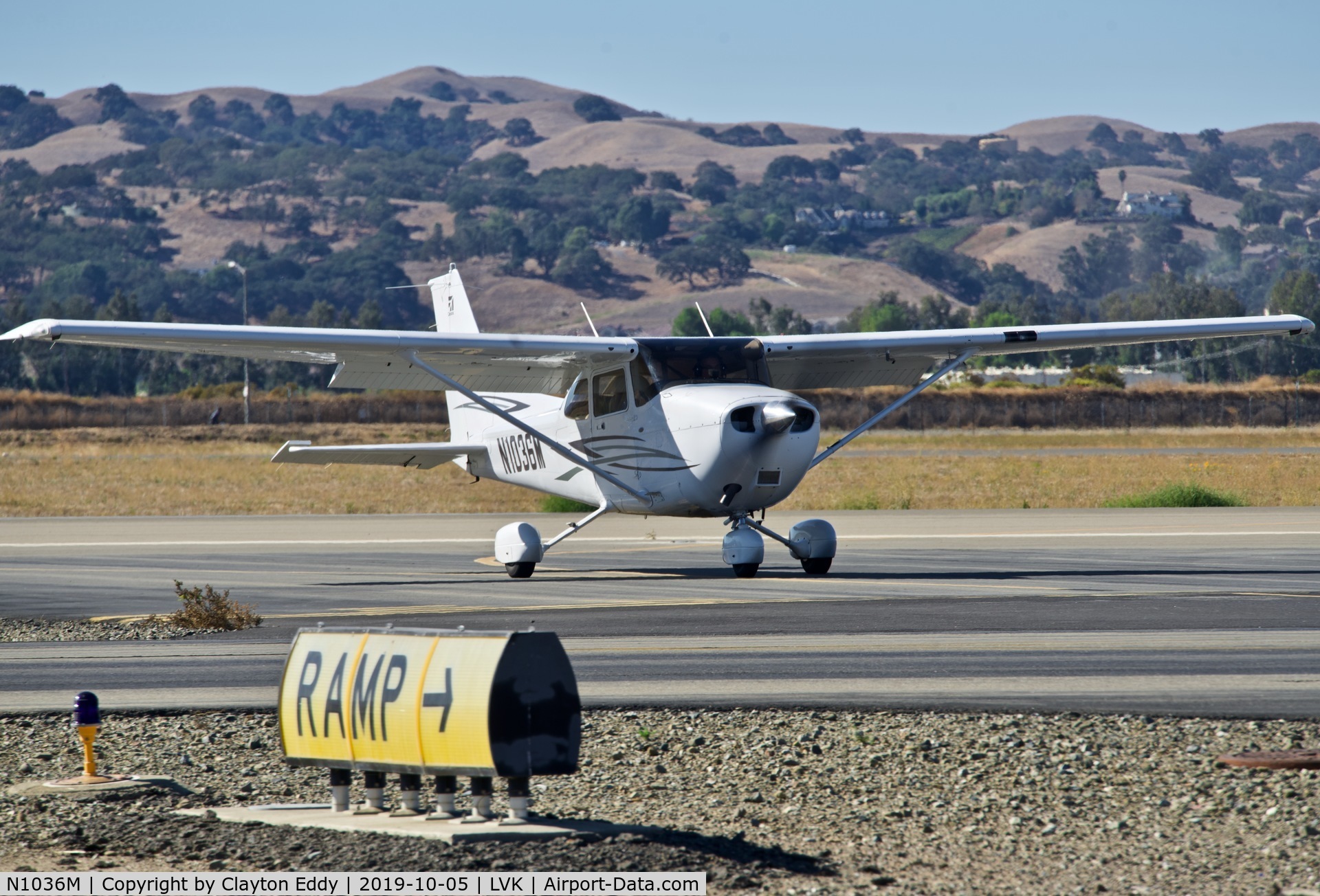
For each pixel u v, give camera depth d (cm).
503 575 6259
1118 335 6488
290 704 2189
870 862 1977
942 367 6569
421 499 12812
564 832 2058
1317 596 4906
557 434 6381
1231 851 2012
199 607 4566
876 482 14200
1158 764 2489
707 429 5303
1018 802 2280
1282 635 3947
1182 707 2945
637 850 1995
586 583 5828
